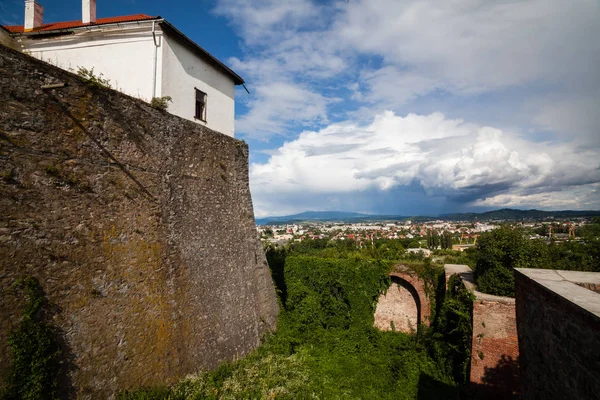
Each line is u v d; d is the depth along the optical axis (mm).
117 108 6941
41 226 5297
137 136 7469
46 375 5039
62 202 5664
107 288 6340
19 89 5109
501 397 9789
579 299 3656
